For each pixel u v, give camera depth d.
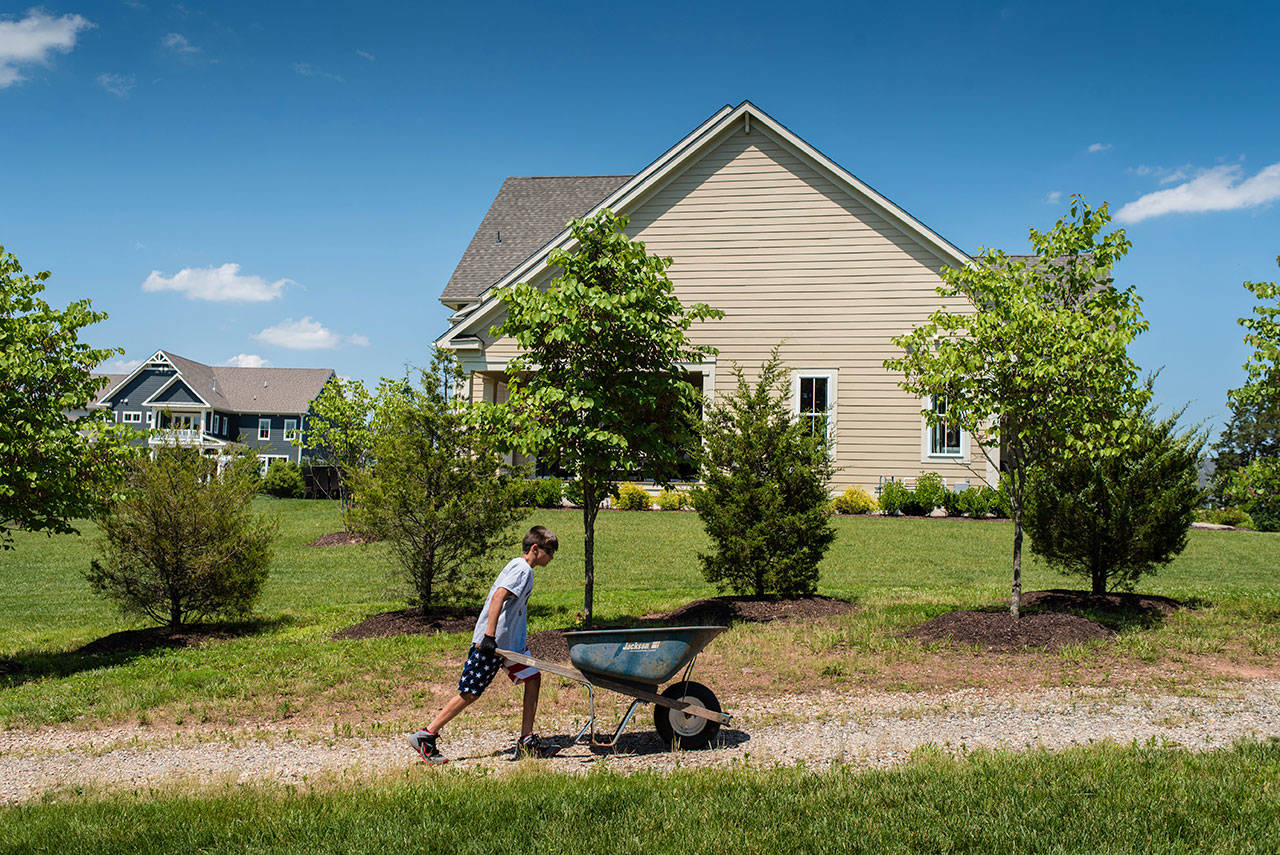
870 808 4.82
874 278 21.23
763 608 11.02
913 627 9.81
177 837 4.69
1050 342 8.77
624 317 8.65
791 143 21.48
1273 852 4.20
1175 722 6.64
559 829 4.62
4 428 8.83
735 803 4.94
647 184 21.97
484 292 23.98
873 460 21.27
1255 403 10.05
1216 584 14.12
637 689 6.20
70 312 9.75
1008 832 4.45
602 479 9.42
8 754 6.64
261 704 7.72
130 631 11.11
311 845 4.51
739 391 11.98
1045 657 8.48
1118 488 10.74
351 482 11.53
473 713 7.32
